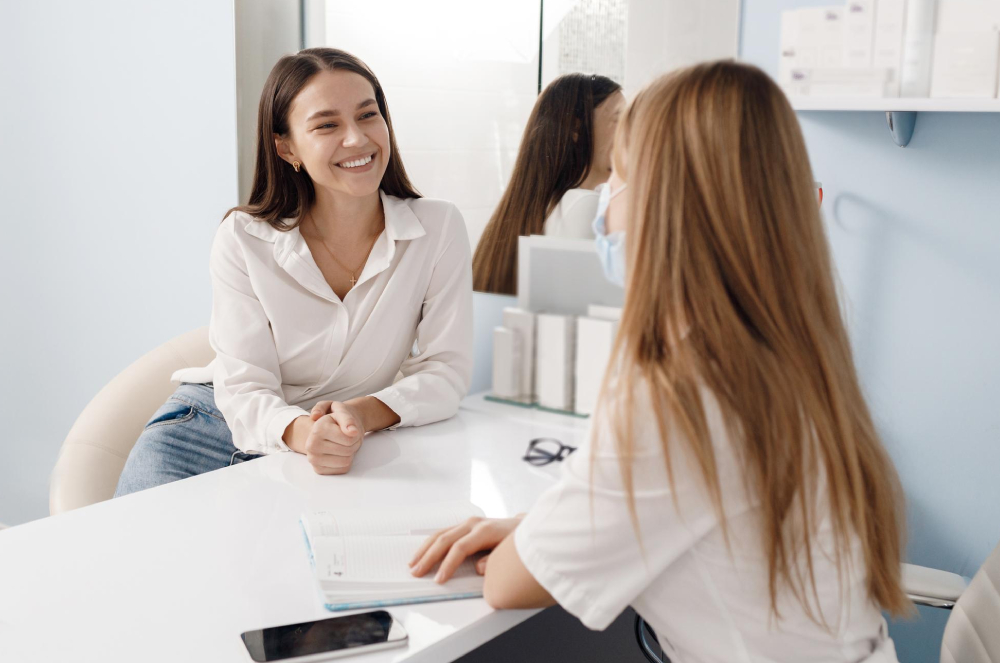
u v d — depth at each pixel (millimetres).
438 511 1146
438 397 1606
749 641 826
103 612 905
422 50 1970
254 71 2164
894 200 1571
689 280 795
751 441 774
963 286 1529
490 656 1810
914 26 1352
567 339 1742
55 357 2783
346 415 1357
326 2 2082
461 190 1983
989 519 1562
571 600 829
